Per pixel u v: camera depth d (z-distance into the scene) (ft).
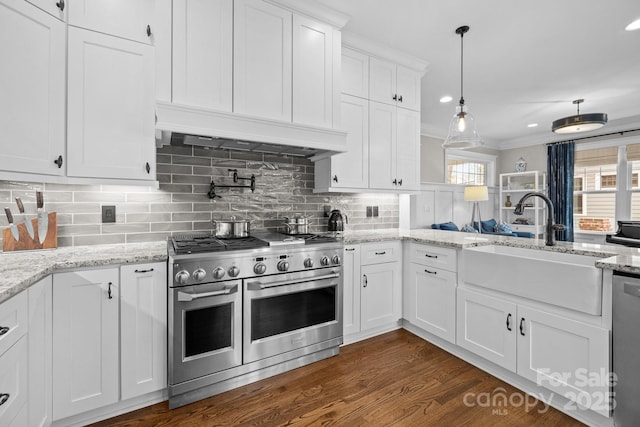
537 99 13.74
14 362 3.59
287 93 7.15
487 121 17.30
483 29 8.28
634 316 4.39
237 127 6.42
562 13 7.54
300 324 6.92
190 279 5.52
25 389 3.88
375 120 9.28
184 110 5.87
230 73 6.44
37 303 4.20
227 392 6.01
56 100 5.03
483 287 6.70
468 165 21.72
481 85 12.14
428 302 8.16
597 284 4.80
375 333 8.72
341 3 7.29
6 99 4.45
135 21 5.73
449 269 7.54
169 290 5.45
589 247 6.22
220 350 5.91
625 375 4.49
